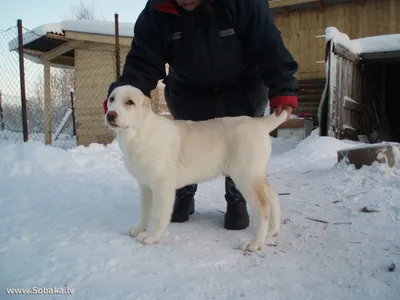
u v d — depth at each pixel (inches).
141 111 100.9
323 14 458.6
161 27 115.5
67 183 169.2
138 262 87.4
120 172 199.8
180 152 105.0
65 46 412.2
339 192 154.2
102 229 109.8
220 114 131.0
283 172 207.2
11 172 189.0
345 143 284.2
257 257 92.8
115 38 342.3
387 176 167.8
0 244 95.5
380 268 84.3
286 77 111.6
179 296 71.5
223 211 137.2
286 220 122.4
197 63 119.0
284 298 71.4
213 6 110.7
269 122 109.7
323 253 94.6
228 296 71.8
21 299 68.7
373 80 427.2
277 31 114.1
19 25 277.3
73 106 542.3
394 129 512.1
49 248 92.9
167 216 103.3
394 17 427.5
